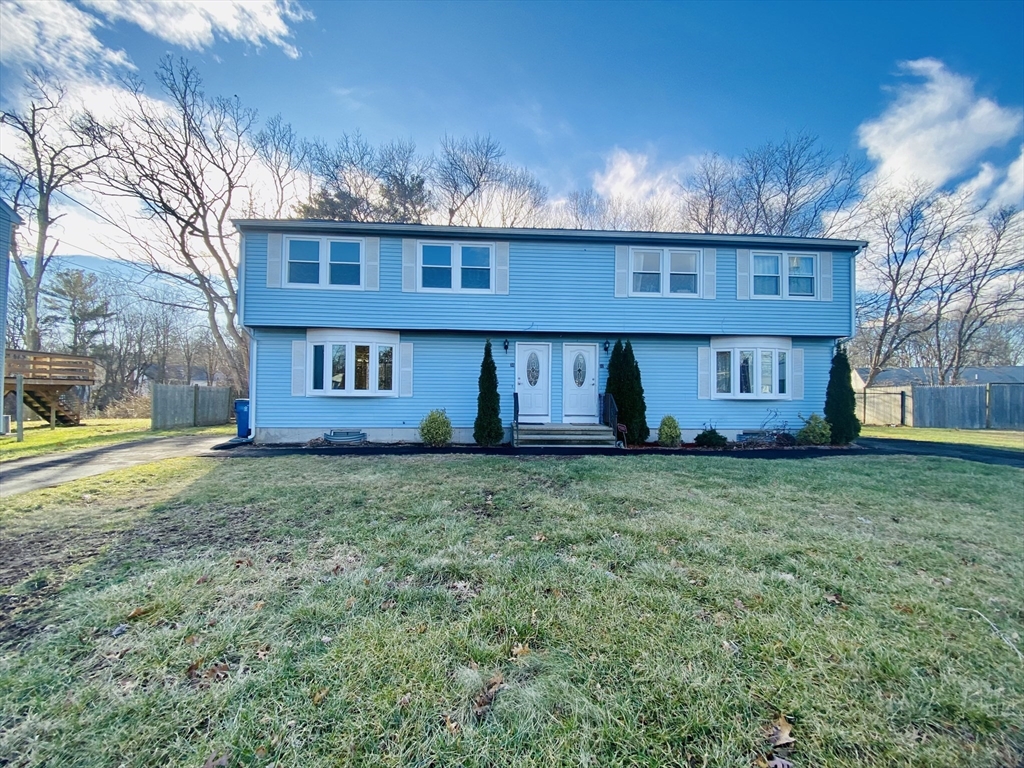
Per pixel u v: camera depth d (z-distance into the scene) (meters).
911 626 2.48
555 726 1.76
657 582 2.99
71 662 2.12
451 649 2.23
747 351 11.68
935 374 27.78
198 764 1.59
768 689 1.96
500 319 11.21
